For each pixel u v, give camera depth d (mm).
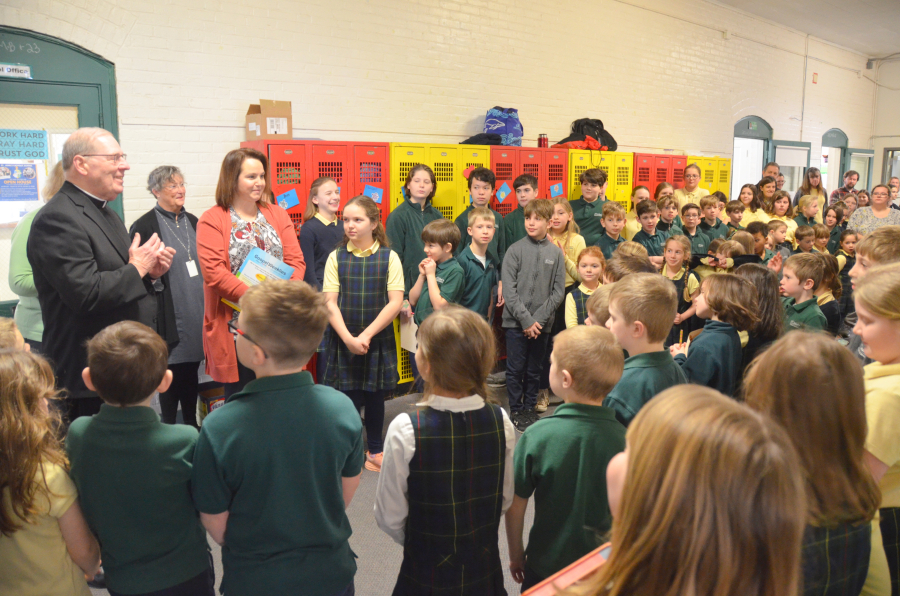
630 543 626
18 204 3465
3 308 3449
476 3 5445
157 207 3232
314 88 4562
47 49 3443
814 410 974
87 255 2145
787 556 577
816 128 10258
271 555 1298
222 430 1262
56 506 1255
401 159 4152
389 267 3057
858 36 9820
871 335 1277
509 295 3672
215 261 2525
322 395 1365
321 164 3830
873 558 1170
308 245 3568
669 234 4820
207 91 4066
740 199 6383
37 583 1261
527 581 1501
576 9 6270
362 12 4738
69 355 2203
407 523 1455
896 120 11367
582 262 3588
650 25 7086
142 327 1374
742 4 8055
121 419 1301
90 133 2197
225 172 2584
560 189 5133
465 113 5512
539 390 4090
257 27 4230
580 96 6449
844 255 5336
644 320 1698
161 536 1343
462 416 1400
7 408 1185
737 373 2113
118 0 3650
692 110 7859
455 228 3391
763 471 571
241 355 1357
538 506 1478
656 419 633
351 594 1426
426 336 1407
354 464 1438
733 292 2064
